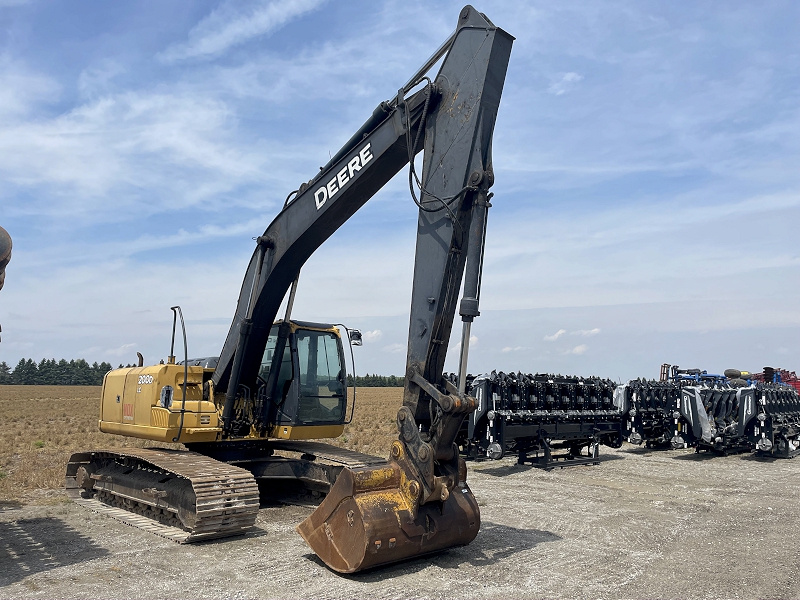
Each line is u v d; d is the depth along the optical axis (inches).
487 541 303.3
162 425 345.7
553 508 401.1
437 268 244.2
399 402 2042.3
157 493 326.3
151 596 217.0
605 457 724.0
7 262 229.8
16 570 249.1
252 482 310.7
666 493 471.5
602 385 688.4
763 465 667.4
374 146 277.3
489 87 242.2
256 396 380.8
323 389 394.9
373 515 232.2
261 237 332.2
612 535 326.0
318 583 231.9
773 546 307.7
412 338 247.3
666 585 240.1
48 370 5413.4
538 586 233.6
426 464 234.2
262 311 348.8
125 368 418.3
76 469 423.8
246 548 285.0
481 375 572.1
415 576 242.1
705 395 743.7
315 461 366.9
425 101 253.1
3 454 639.1
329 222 308.0
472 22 248.5
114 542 296.4
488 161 241.8
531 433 589.0
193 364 446.9
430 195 249.6
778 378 1018.1
